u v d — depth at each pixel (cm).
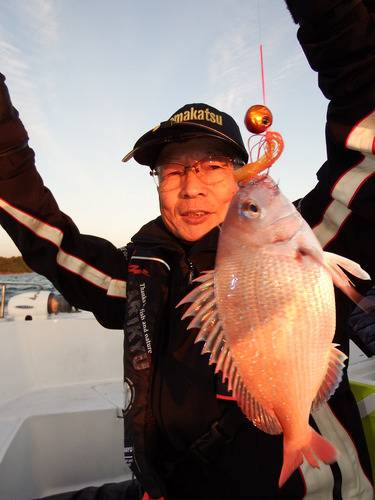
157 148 63
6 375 104
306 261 41
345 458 50
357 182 46
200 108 61
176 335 56
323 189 52
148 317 57
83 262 68
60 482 89
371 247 50
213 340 42
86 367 119
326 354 40
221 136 57
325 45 43
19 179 62
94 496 74
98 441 93
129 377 55
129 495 72
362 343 76
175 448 54
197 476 52
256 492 49
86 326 122
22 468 81
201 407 51
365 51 42
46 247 65
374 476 63
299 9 43
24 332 115
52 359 116
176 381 53
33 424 90
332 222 51
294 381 40
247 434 50
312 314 41
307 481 48
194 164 58
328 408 52
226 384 50
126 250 74
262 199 44
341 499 48
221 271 43
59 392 108
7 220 65
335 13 41
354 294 40
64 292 70
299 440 38
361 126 43
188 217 58
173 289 59
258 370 41
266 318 41
